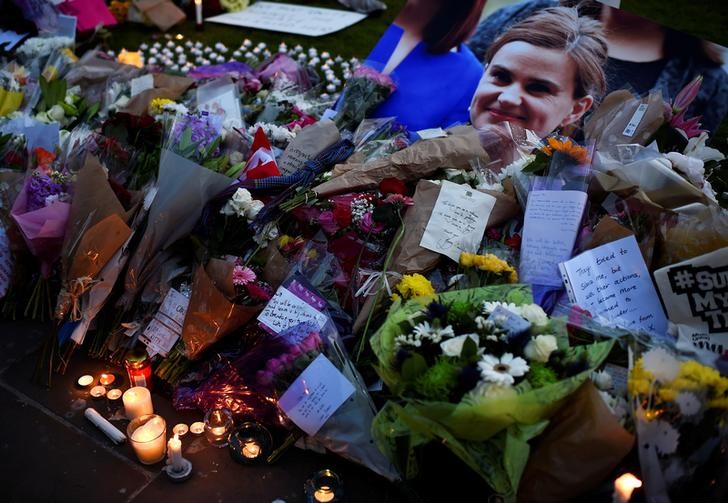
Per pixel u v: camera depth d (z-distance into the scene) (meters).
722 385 2.12
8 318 3.39
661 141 3.53
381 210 3.03
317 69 5.71
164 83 4.48
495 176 3.36
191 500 2.51
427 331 2.36
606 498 2.24
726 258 2.56
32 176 3.28
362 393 2.62
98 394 2.95
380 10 6.66
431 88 4.51
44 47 5.07
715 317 2.60
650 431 2.12
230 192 3.18
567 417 2.23
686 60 4.01
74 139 3.60
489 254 2.90
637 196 2.96
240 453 2.68
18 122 3.90
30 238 3.12
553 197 2.96
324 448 2.68
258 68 5.12
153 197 3.16
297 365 2.63
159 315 3.06
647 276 2.74
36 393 2.97
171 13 6.41
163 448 2.67
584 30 4.18
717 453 2.21
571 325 2.53
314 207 3.21
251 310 2.81
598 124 3.69
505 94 4.30
